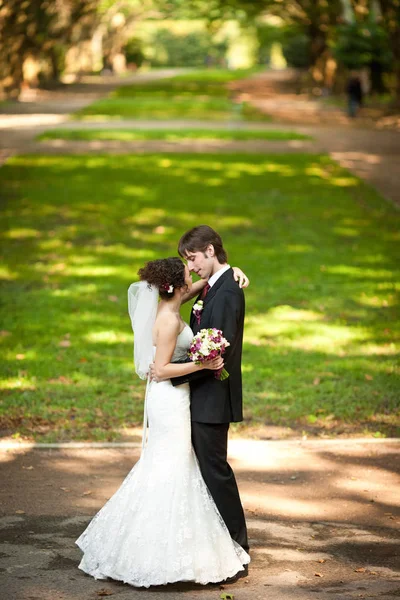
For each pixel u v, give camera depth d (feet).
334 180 91.56
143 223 69.72
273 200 80.07
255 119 158.40
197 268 19.93
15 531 21.81
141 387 35.12
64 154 108.17
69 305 47.19
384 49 178.50
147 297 19.69
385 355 39.52
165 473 19.26
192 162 102.89
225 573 19.02
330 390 34.83
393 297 49.44
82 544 19.74
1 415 31.27
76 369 37.14
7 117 156.56
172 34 480.23
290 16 235.40
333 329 43.39
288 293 49.73
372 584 18.90
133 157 106.22
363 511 23.82
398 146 119.85
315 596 18.21
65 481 25.62
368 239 65.05
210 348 18.63
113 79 317.63
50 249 60.64
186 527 18.90
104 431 29.99
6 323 43.78
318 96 229.86
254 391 34.65
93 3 249.75
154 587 18.75
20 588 18.40
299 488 25.46
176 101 200.13
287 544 21.35
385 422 31.58
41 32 223.10
